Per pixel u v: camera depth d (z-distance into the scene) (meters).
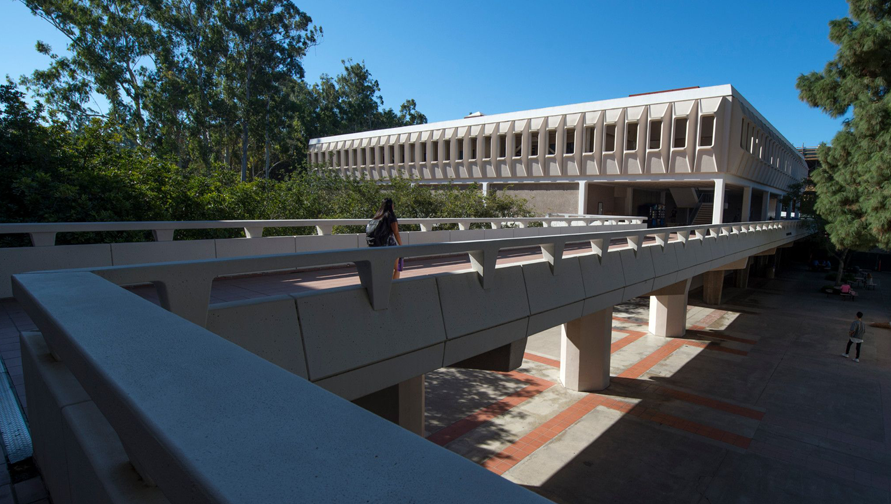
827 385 16.09
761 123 37.38
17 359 4.32
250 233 9.25
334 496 0.62
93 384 1.14
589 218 22.53
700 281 30.44
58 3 28.83
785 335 22.61
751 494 9.86
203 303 3.33
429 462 0.74
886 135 21.36
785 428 12.80
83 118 30.84
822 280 41.28
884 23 21.52
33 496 2.29
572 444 11.75
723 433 12.48
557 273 7.43
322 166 32.59
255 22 35.59
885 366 18.19
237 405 0.93
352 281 8.10
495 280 6.23
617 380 16.08
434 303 5.39
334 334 4.39
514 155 40.41
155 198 11.96
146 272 2.96
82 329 1.42
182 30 33.25
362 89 67.25
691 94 31.88
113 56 31.00
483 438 11.88
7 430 2.99
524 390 15.01
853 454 11.48
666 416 13.38
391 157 48.69
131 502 1.24
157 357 1.20
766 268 42.59
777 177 46.88
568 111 37.12
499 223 21.36
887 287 39.22
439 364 5.46
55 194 10.05
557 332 21.80
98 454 1.51
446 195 25.44
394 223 6.57
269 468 0.69
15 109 10.88
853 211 25.56
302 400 0.97
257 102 36.06
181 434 0.80
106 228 7.20
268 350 3.91
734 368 17.67
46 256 6.68
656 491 9.93
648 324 24.17
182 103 32.81
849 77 23.28
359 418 0.90
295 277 8.54
